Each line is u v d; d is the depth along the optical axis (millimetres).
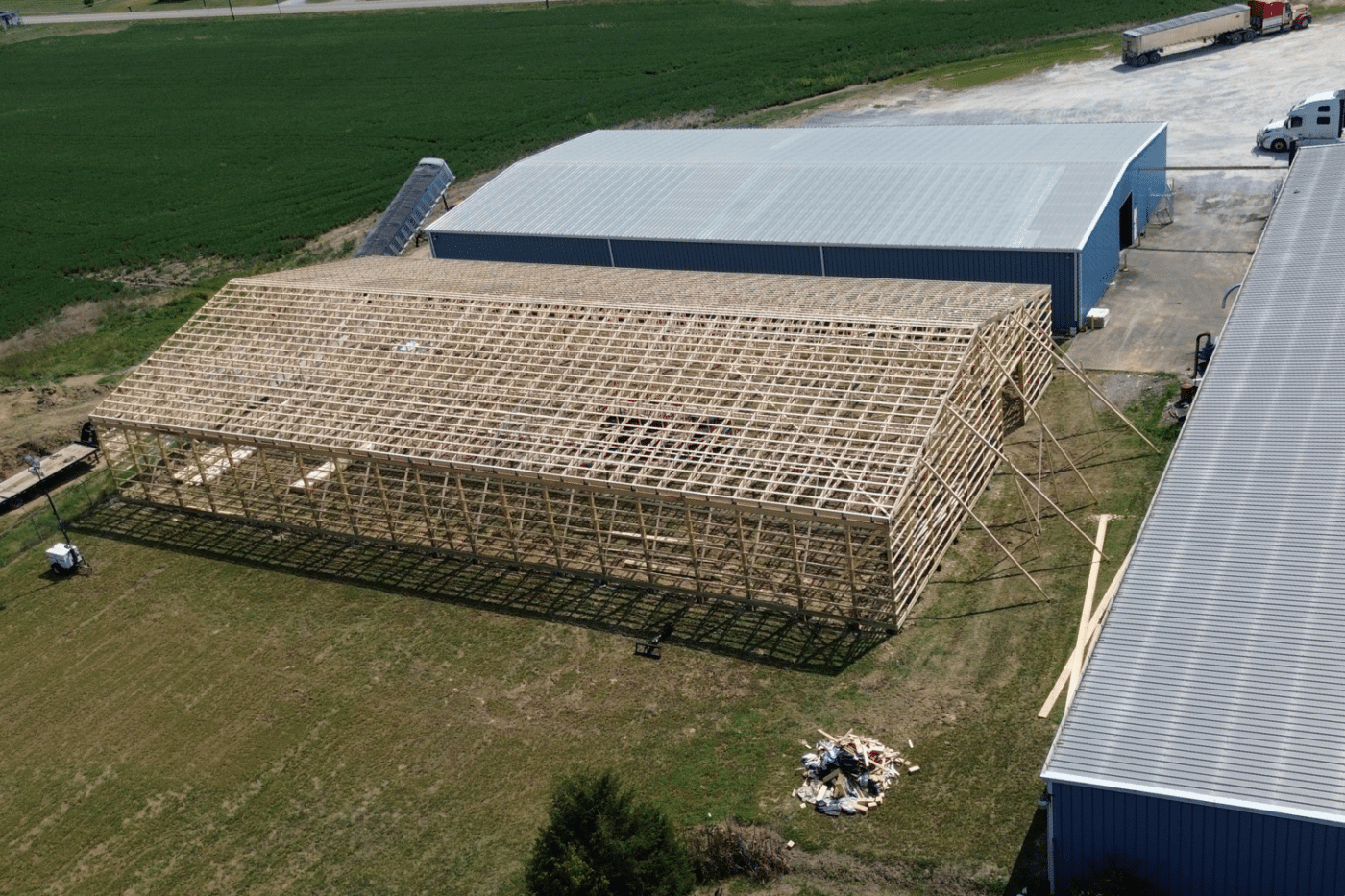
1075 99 78250
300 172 90750
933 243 50969
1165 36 81312
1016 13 102562
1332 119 62531
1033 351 44969
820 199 56938
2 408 56812
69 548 42781
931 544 36594
